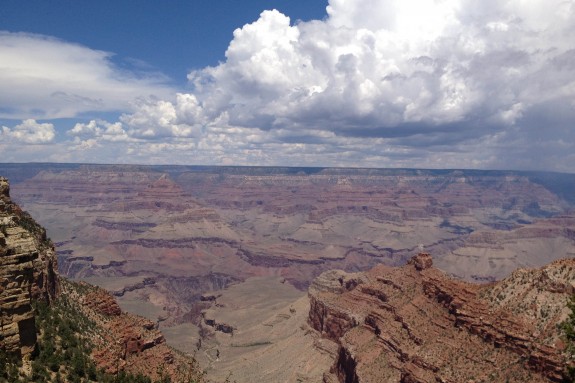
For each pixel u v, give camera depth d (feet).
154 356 324.60
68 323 266.98
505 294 425.28
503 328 394.32
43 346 227.81
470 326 426.10
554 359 338.34
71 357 234.58
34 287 264.72
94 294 343.05
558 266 410.52
